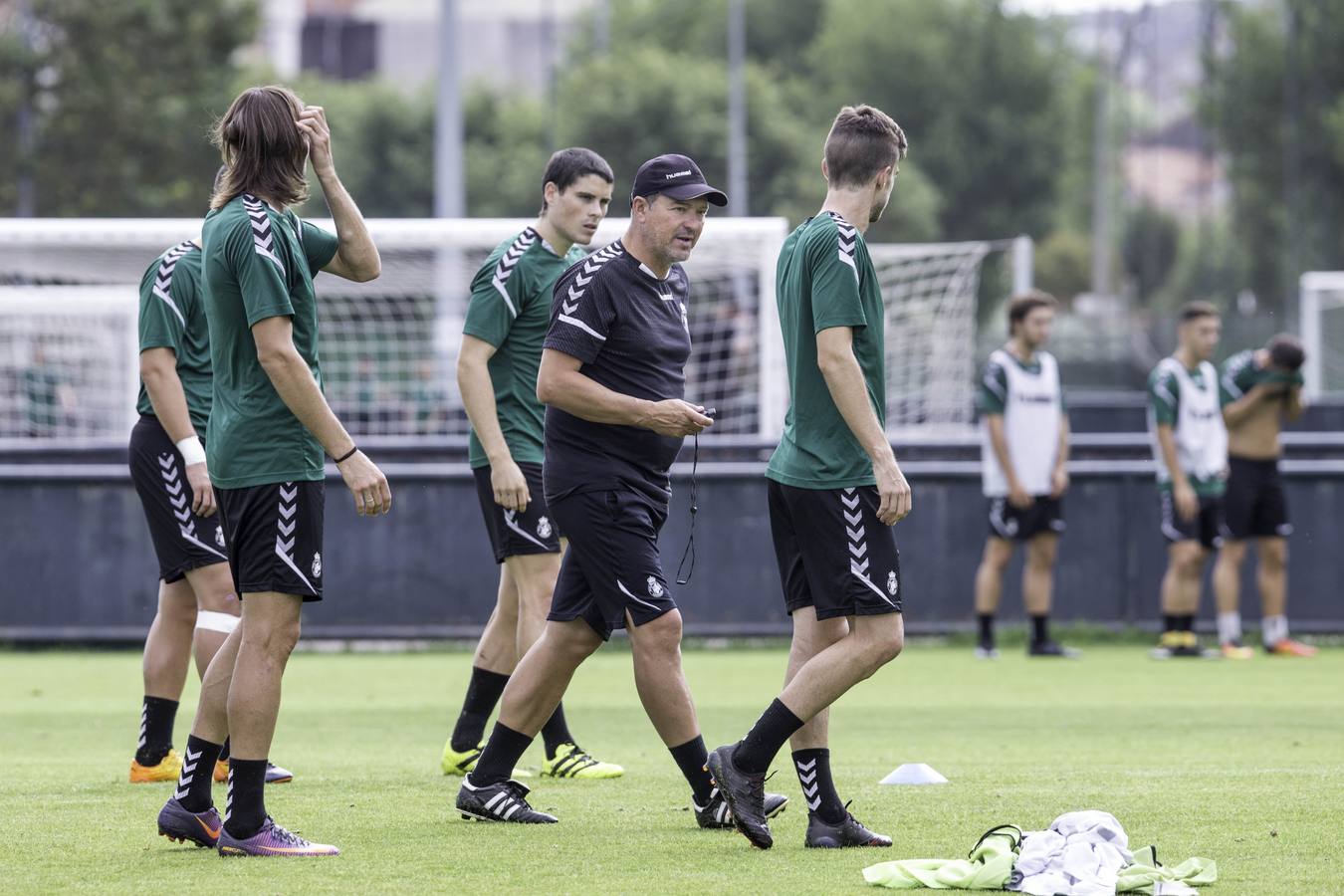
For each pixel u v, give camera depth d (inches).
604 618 775.1
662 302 768.9
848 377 690.8
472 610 1852.9
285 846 700.7
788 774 970.7
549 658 781.3
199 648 911.7
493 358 952.3
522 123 7780.5
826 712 722.2
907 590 1876.2
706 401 2274.9
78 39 4722.0
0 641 1846.7
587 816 804.6
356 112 7598.4
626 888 629.3
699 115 7204.7
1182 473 1734.7
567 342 744.3
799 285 713.0
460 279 2315.5
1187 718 1248.8
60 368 2677.2
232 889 631.2
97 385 2778.1
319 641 1871.3
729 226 2037.4
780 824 784.3
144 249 2217.0
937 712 1293.1
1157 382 1739.7
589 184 943.7
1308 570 1876.2
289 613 694.5
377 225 2026.3
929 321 2518.5
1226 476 1750.7
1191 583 1748.3
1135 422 2605.8
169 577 929.5
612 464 756.6
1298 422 2603.3
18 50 4640.8
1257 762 999.0
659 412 737.0
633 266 760.3
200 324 929.5
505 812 783.7
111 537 1852.9
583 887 631.8
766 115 7396.7
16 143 4675.2
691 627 1847.9
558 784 924.6
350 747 1111.6
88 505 1851.6
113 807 838.5
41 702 1406.3
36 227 1990.7
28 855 704.4
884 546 706.8
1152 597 1892.2
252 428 679.1
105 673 1640.0
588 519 753.6
